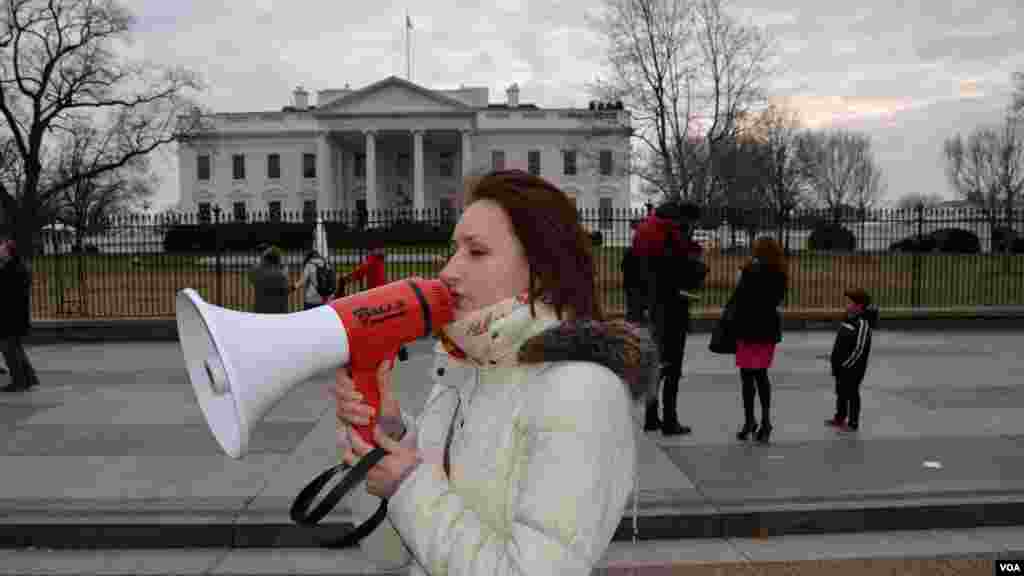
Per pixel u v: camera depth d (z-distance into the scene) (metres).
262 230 18.59
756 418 7.13
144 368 10.16
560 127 66.62
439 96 63.47
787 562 4.32
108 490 5.20
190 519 4.66
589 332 1.24
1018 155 44.88
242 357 1.12
